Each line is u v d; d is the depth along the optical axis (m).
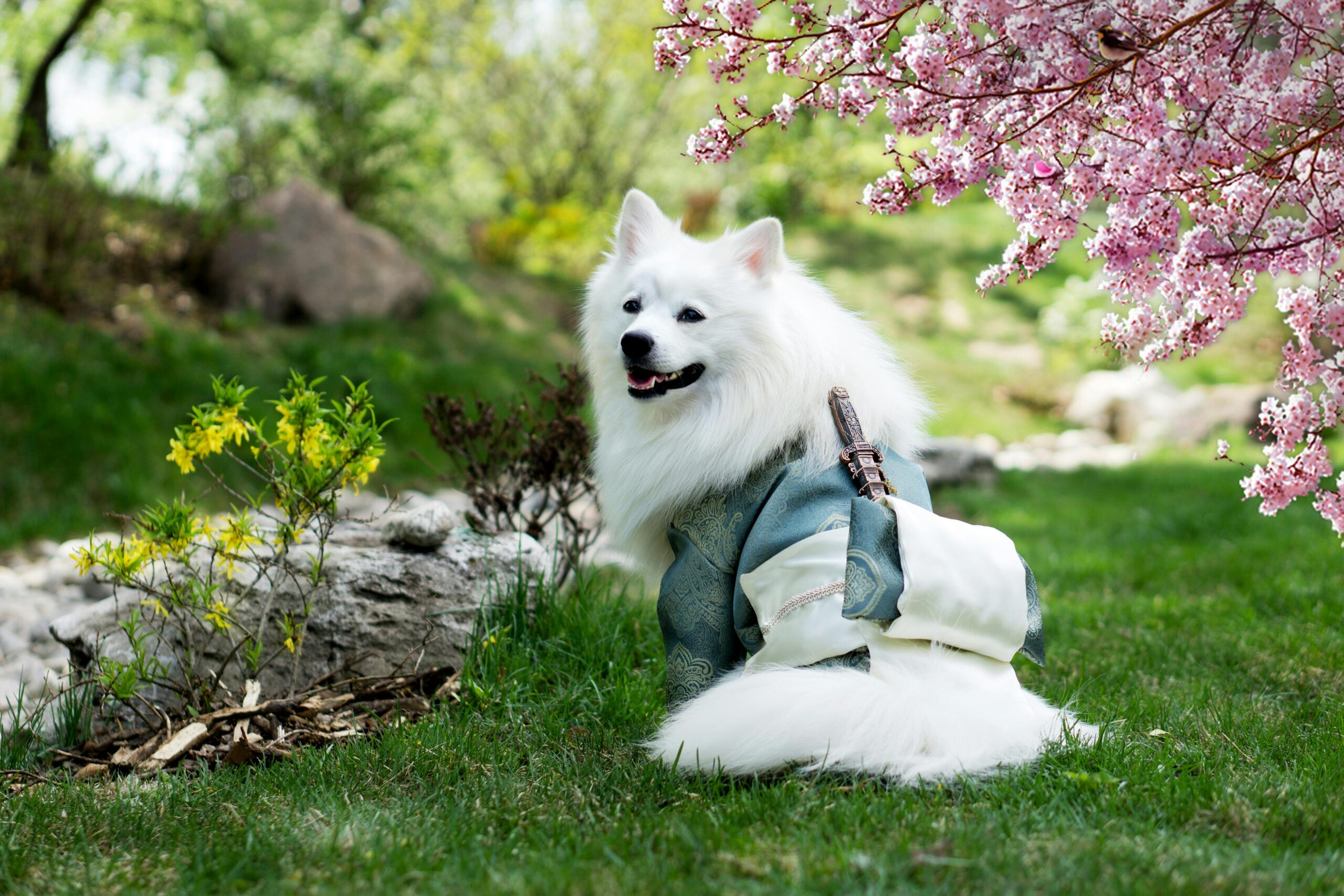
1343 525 2.84
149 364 8.84
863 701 2.55
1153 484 10.16
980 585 2.72
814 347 3.28
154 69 15.00
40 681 4.15
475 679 3.72
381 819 2.62
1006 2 2.50
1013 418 14.23
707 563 3.07
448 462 9.39
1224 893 2.06
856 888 2.08
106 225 9.70
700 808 2.63
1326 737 3.23
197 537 3.97
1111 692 3.92
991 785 2.63
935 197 2.78
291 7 16.55
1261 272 2.65
